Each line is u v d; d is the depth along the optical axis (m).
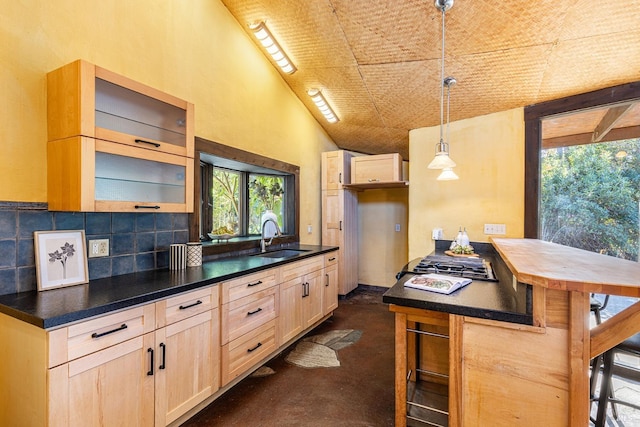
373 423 1.89
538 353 1.29
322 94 3.71
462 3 2.03
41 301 1.45
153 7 2.25
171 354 1.73
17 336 1.35
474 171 3.33
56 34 1.73
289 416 1.96
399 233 5.11
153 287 1.73
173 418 1.73
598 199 2.63
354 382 2.36
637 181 2.41
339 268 4.58
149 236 2.23
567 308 1.25
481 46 2.34
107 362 1.42
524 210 3.02
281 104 3.70
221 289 2.08
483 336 1.39
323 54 2.98
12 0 1.58
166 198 2.08
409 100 3.29
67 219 1.78
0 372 1.44
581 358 1.22
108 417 1.42
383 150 5.18
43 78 1.68
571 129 2.80
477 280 1.95
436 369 2.13
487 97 2.95
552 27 2.05
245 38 3.13
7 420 1.41
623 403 1.68
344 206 4.56
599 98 2.54
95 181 1.68
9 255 1.57
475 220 3.32
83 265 1.82
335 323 3.65
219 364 2.06
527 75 2.56
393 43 2.55
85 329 1.35
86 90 1.57
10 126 1.57
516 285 1.75
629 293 1.09
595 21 1.93
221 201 3.31
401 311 1.64
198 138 2.59
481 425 1.40
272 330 2.62
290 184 4.03
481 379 1.40
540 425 1.29
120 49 2.04
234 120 2.98
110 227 2.00
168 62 2.36
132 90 1.79
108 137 1.66
